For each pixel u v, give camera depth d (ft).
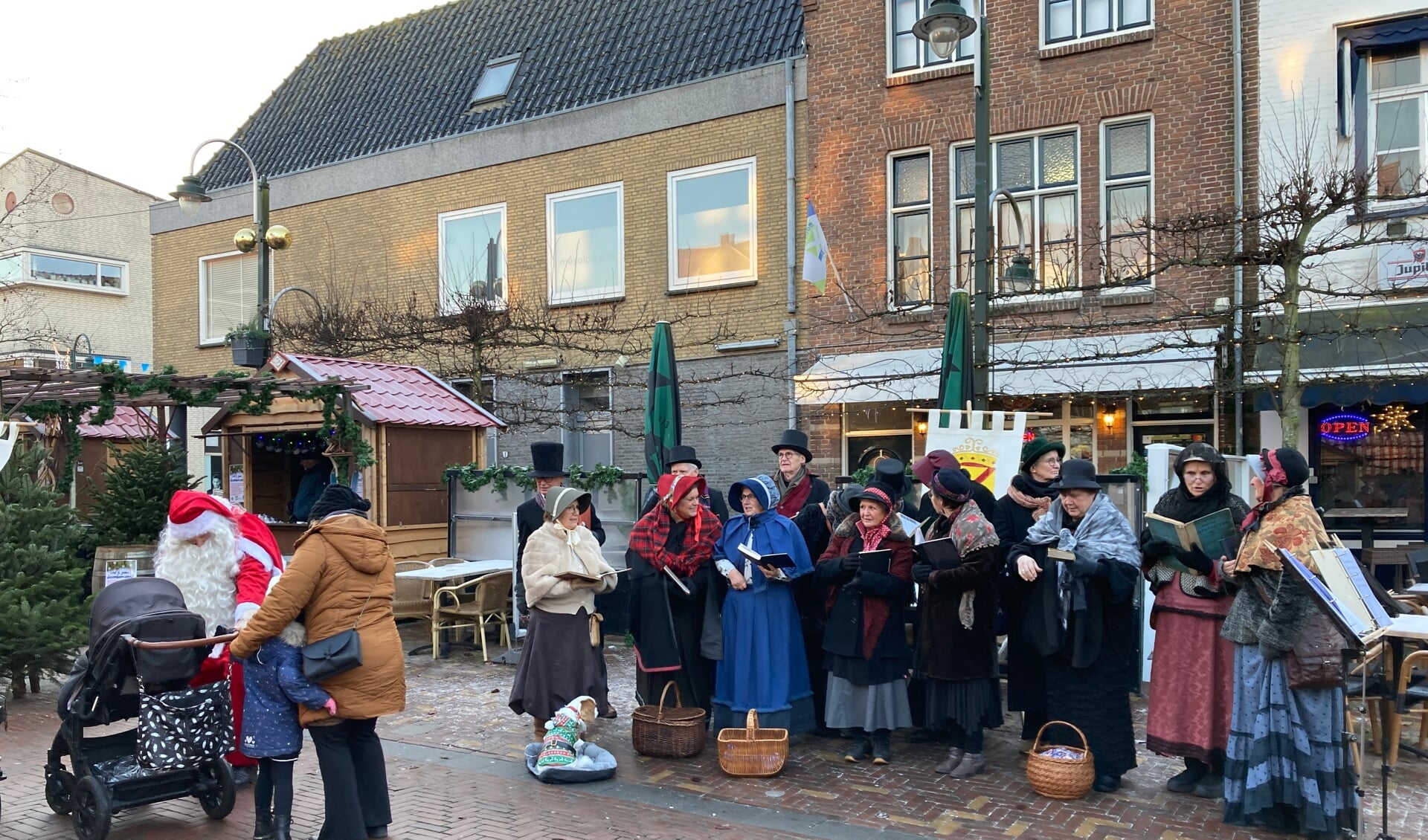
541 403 54.39
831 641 19.83
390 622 15.66
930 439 25.71
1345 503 38.17
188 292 67.51
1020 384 40.29
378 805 16.03
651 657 20.76
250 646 14.70
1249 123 39.19
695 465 21.59
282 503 42.32
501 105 58.08
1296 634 15.56
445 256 57.52
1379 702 19.99
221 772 16.87
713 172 49.83
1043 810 17.39
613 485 32.27
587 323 51.90
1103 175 41.88
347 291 60.39
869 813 17.30
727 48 51.39
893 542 19.47
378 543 15.57
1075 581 18.08
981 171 29.22
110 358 83.41
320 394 34.09
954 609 18.79
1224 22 39.60
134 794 16.24
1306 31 38.09
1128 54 41.37
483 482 35.12
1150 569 18.22
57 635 24.79
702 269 50.29
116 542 31.14
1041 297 42.42
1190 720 17.49
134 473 31.76
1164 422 41.06
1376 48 37.01
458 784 18.97
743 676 20.44
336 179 61.05
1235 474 25.46
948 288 43.70
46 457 29.01
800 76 47.50
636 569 21.12
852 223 46.21
